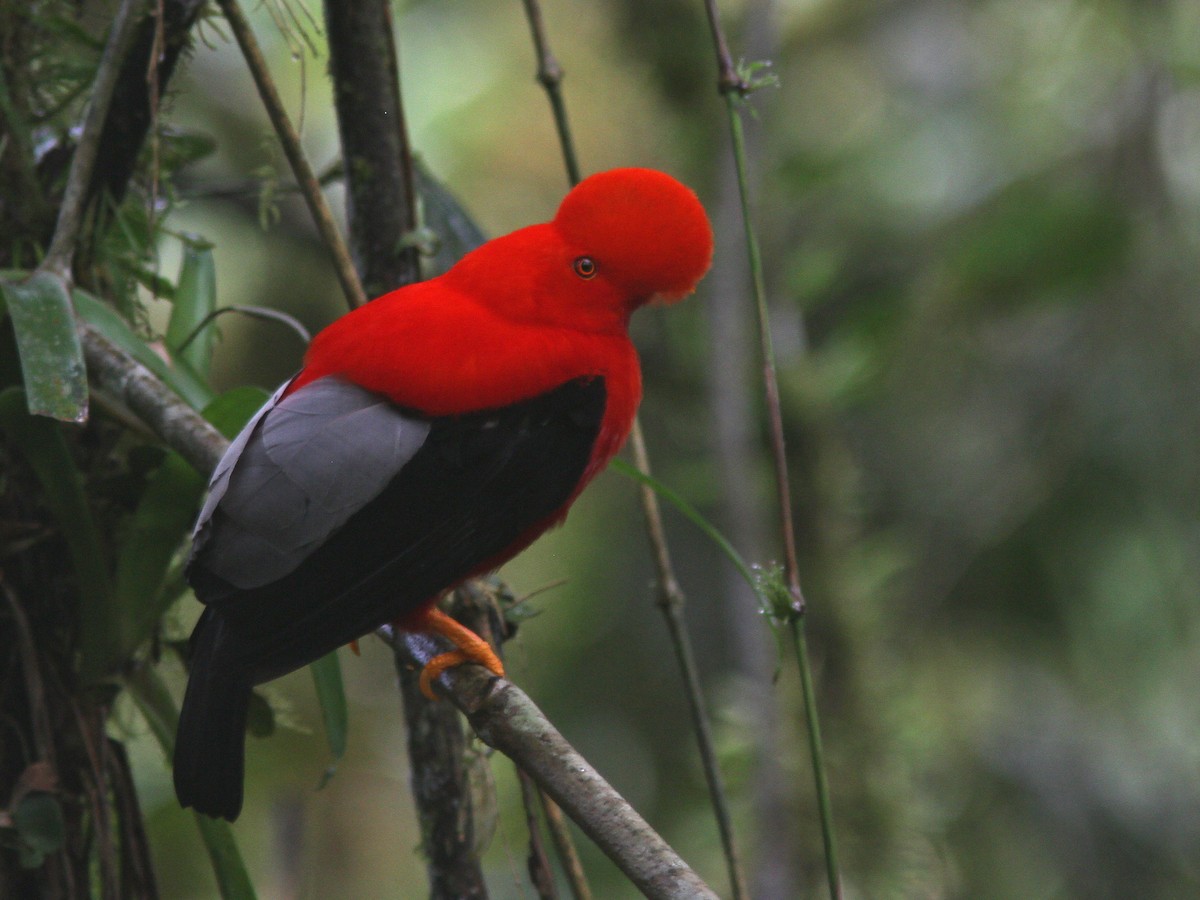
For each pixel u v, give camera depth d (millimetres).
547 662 12461
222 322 12008
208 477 5094
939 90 12453
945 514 11438
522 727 4645
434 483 4980
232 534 4625
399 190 6172
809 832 9711
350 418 4922
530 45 13039
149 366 5922
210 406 5957
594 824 4191
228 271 12047
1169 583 11055
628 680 12398
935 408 11609
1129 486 11180
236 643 4574
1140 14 11258
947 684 11406
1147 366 11180
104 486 6047
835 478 10266
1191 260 11117
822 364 10727
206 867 10617
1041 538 11297
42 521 5852
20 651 5746
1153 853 11258
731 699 10344
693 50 10867
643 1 10938
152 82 5453
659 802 11969
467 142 13141
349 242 6316
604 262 5531
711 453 10211
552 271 5516
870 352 10953
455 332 5207
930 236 11664
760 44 10648
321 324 12195
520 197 13227
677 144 10898
